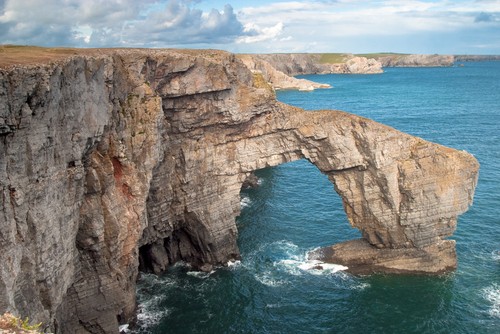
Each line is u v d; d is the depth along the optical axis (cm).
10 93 2723
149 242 5556
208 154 5931
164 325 4750
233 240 6203
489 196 7825
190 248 6166
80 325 4300
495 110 17000
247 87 6044
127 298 4669
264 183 9438
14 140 2805
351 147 5888
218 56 5969
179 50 6022
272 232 6962
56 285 3388
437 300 5122
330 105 19612
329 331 4653
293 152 6325
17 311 2786
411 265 5794
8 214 2773
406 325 4722
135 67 4812
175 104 5512
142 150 4712
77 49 5062
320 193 8694
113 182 4281
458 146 11175
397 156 5741
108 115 4134
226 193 6194
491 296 5166
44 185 3111
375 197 5928
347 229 6969
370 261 5947
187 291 5397
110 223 4194
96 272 4247
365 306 5053
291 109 6116
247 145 6206
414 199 5678
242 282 5578
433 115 16175
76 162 3600
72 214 3638
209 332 4647
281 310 5003
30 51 4397
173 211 5800
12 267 2792
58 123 3297
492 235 6506
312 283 5525
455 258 5781
